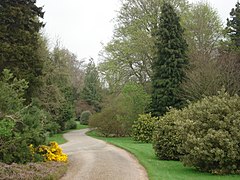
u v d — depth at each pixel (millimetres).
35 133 14492
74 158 17719
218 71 28438
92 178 12047
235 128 13797
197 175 13258
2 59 18828
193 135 14297
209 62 30062
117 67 36906
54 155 15453
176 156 17891
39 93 25797
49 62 31344
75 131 51094
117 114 38031
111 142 29031
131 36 36438
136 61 36969
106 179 11883
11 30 19938
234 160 13641
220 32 38000
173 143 17812
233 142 13539
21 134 13625
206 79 28250
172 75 33188
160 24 34188
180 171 14328
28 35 20391
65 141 31125
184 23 37594
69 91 47406
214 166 14039
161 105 33219
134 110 34938
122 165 15336
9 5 19781
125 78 37781
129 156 18906
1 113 13070
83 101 66875
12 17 19766
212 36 37844
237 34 37625
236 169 13906
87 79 68000
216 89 27578
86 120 63688
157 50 34188
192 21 38000
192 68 32656
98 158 17672
